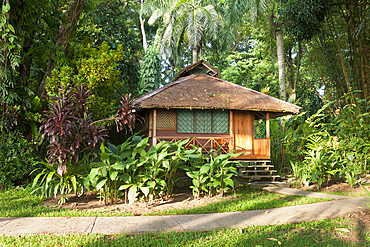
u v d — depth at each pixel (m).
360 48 12.12
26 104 9.61
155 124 10.70
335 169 9.81
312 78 21.81
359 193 8.23
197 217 5.75
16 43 9.01
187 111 11.45
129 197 6.91
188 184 9.50
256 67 26.30
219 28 21.80
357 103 11.27
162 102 10.31
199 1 22.98
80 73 10.67
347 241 4.50
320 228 5.17
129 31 18.41
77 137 6.82
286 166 12.80
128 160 7.30
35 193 8.04
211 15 21.47
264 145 11.48
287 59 20.28
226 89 12.05
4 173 8.64
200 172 7.79
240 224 5.33
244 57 29.62
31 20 10.34
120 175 7.09
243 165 10.79
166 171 7.69
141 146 7.35
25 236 4.43
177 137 10.97
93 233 4.63
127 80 17.55
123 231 4.80
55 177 7.26
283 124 14.00
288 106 11.37
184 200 7.70
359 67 12.36
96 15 15.82
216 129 11.60
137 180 7.18
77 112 7.45
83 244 4.14
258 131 18.23
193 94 11.18
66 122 6.69
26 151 9.45
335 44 13.84
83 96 7.53
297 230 5.07
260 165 10.91
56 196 7.83
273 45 18.55
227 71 27.36
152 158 7.28
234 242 4.38
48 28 10.91
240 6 17.19
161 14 23.25
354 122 10.33
